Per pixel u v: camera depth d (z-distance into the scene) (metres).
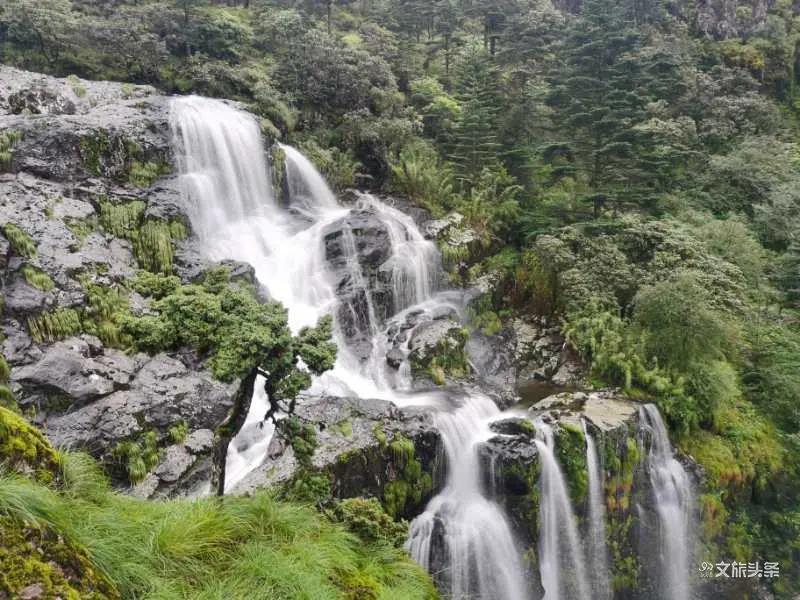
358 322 18.08
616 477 15.03
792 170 31.20
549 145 25.70
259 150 20.77
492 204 24.97
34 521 3.79
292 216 20.77
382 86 29.70
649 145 27.56
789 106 44.94
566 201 24.44
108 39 24.75
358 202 23.55
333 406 12.49
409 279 20.09
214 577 5.12
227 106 21.81
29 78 19.81
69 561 3.85
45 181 14.56
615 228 22.69
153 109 19.34
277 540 6.08
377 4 44.91
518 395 18.02
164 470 10.62
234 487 10.06
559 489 14.02
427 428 12.66
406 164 24.58
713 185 30.20
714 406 17.70
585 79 26.59
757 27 48.53
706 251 21.30
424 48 41.66
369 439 11.61
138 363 12.10
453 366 18.34
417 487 12.22
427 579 7.68
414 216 23.11
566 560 14.12
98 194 15.03
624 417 15.59
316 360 6.47
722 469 17.05
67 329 11.67
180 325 6.51
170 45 28.05
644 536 15.84
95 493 5.54
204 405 11.95
